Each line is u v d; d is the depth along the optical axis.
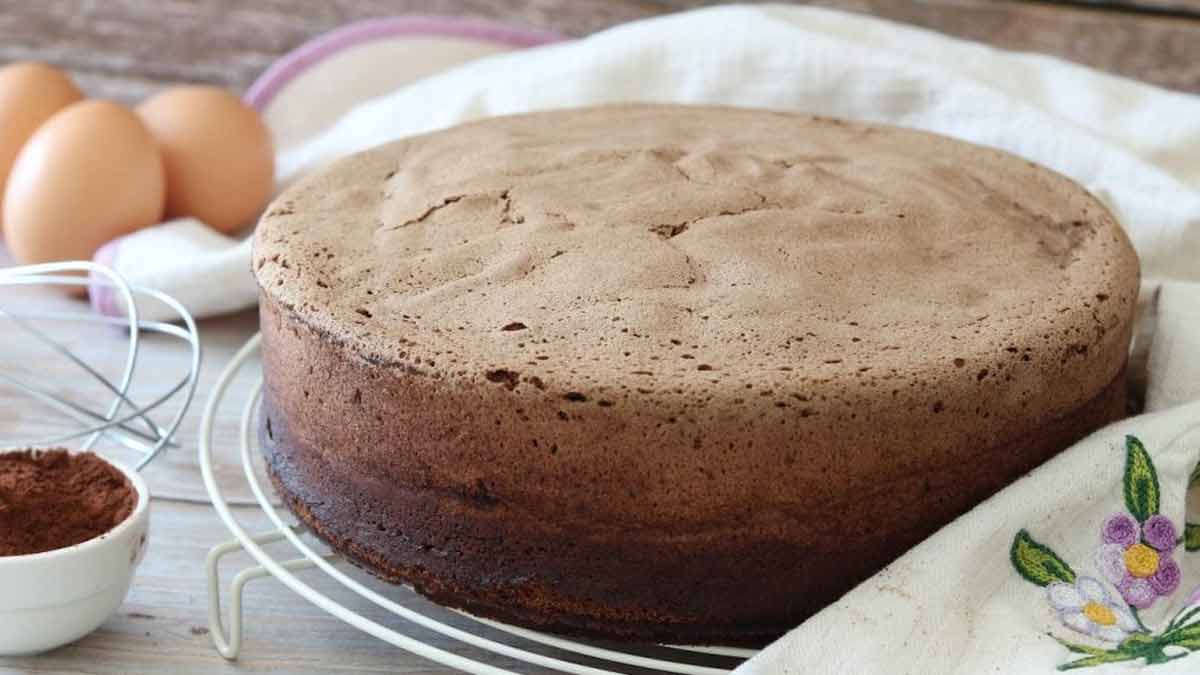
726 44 0.78
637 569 0.55
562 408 0.54
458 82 0.83
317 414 0.57
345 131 0.85
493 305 0.57
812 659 0.52
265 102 0.89
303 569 0.61
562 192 0.62
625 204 0.61
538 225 0.60
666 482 0.54
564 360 0.54
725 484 0.54
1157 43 0.87
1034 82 0.78
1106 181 0.73
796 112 0.72
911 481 0.55
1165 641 0.53
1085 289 0.58
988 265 0.59
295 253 0.59
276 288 0.58
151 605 0.60
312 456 0.58
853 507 0.55
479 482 0.55
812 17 0.81
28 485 0.58
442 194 0.62
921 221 0.61
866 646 0.53
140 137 0.75
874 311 0.57
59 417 0.69
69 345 0.74
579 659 0.58
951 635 0.53
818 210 0.61
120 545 0.57
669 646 0.56
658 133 0.68
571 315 0.56
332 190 0.63
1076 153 0.73
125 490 0.59
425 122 0.82
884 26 0.80
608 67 0.80
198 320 0.76
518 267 0.58
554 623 0.56
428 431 0.55
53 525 0.58
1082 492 0.55
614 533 0.55
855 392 0.54
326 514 0.58
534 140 0.67
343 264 0.59
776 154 0.65
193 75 0.94
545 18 0.92
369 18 0.93
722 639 0.55
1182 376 0.63
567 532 0.55
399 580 0.57
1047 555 0.55
